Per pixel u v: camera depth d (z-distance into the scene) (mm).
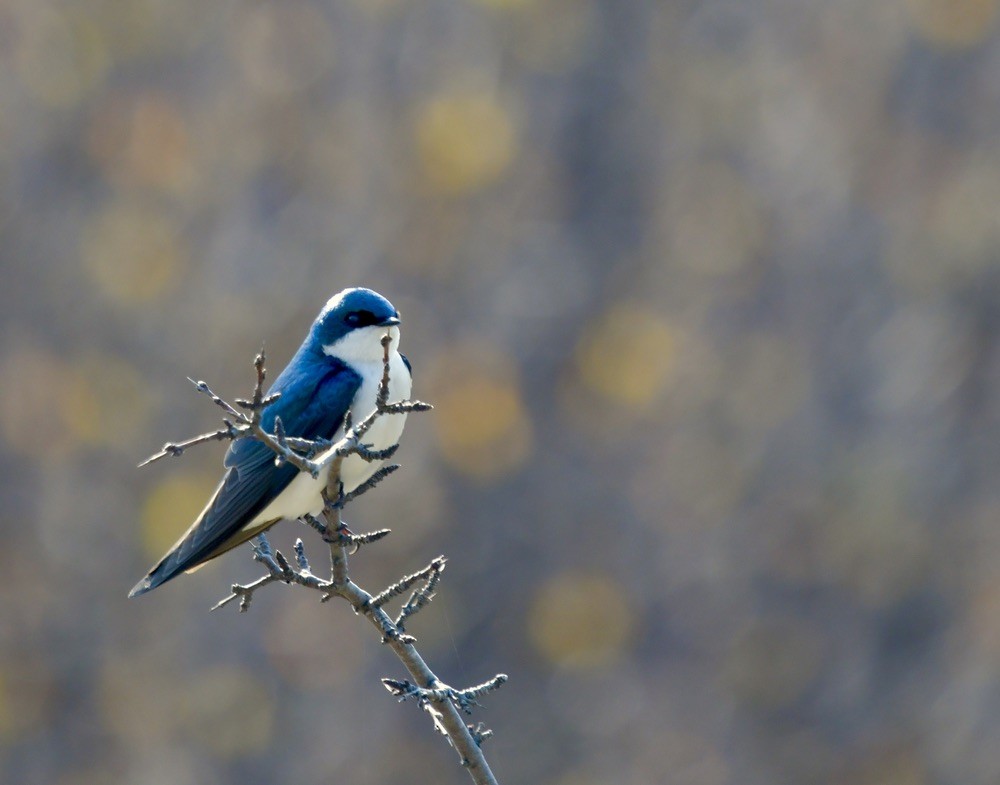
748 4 22078
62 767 17672
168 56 20969
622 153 21531
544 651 18094
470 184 20375
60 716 17922
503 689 17734
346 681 17391
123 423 18938
